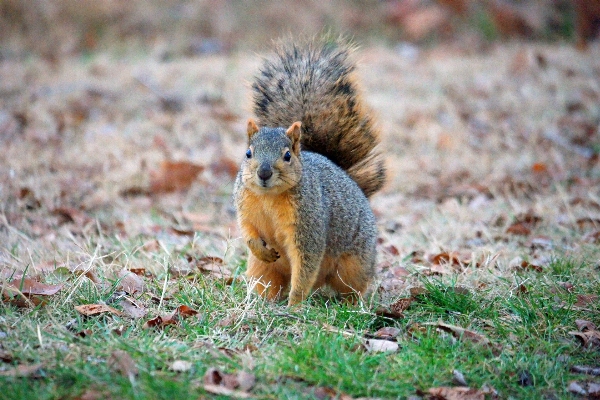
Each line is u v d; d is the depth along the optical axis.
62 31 23.98
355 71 10.54
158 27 24.97
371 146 10.48
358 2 26.56
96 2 24.86
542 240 11.36
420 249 11.20
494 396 7.09
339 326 8.33
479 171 14.77
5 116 16.38
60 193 12.88
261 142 8.70
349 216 9.47
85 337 7.55
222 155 15.18
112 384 6.60
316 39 11.05
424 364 7.40
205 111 17.41
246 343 7.76
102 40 24.03
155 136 15.90
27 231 11.35
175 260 10.15
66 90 18.45
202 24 25.23
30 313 7.88
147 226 11.78
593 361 7.81
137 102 17.95
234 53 23.28
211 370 6.91
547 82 19.33
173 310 8.46
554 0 25.30
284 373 7.07
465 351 7.72
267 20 25.50
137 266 9.87
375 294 9.52
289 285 9.95
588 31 24.14
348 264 9.58
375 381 7.07
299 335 8.05
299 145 8.98
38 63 21.39
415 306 8.94
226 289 8.98
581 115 17.27
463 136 16.39
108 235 11.41
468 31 25.08
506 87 19.22
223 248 10.95
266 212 8.96
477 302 8.91
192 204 13.17
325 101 10.27
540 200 13.12
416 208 13.20
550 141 15.96
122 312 8.18
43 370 6.80
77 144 15.38
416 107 18.00
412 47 24.44
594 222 11.88
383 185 10.69
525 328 8.26
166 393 6.47
